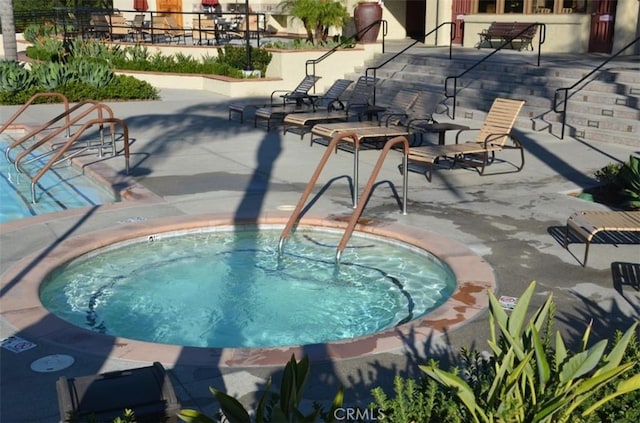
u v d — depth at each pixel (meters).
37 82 19.56
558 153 12.70
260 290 7.12
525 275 7.02
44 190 11.16
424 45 25.09
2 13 22.64
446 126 12.45
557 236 8.19
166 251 8.19
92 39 26.36
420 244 7.93
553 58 19.30
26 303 6.25
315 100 17.34
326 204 9.45
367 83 15.12
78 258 7.68
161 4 32.56
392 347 5.46
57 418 4.51
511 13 22.94
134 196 9.84
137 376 3.82
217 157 12.47
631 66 16.78
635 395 3.75
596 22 20.75
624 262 7.37
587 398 3.66
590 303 6.36
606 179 10.45
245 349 5.41
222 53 23.03
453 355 5.35
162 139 14.14
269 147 13.35
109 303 6.80
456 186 10.42
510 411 3.26
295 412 3.26
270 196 9.85
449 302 6.33
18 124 15.69
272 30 32.47
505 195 9.94
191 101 19.70
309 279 7.42
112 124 12.48
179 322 6.41
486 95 17.20
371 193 10.01
